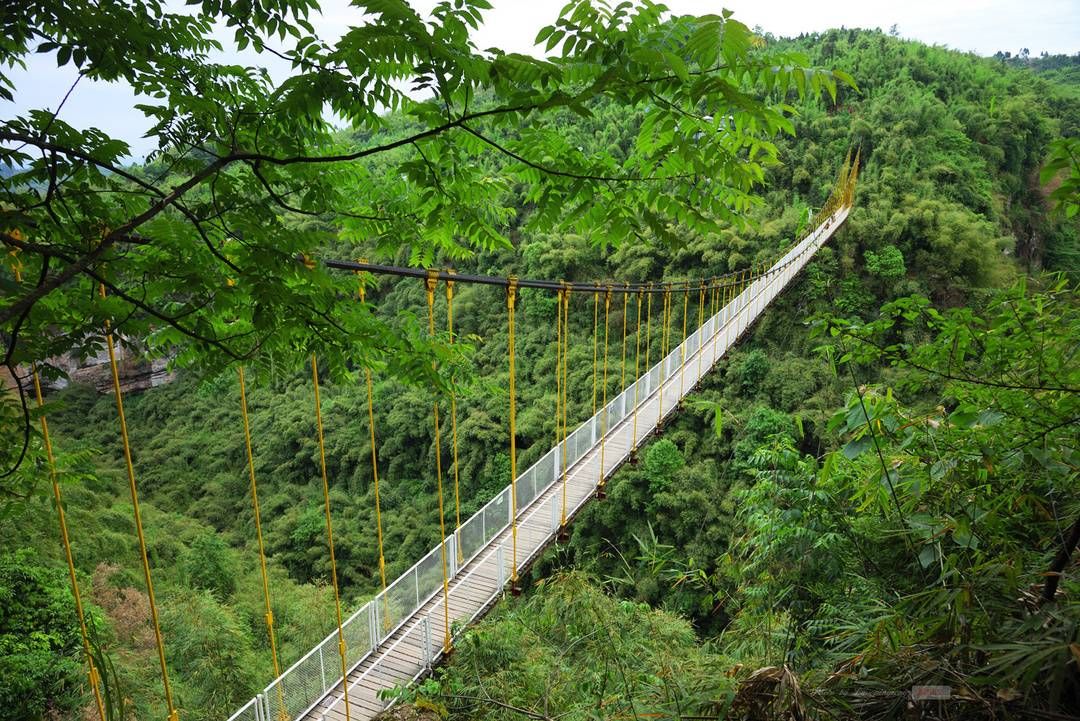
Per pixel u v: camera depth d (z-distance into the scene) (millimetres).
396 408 21938
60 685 6508
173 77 1448
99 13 1269
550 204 1441
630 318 22047
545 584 2574
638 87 1056
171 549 16000
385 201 1759
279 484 22266
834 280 20125
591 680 2133
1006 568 1195
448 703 3477
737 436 15781
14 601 7176
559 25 1037
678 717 1322
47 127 1272
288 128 1512
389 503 20453
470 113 1196
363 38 1036
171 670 9328
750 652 2100
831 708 1263
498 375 21922
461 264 25031
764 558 2297
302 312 1540
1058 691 905
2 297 1331
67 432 24062
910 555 1827
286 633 12516
